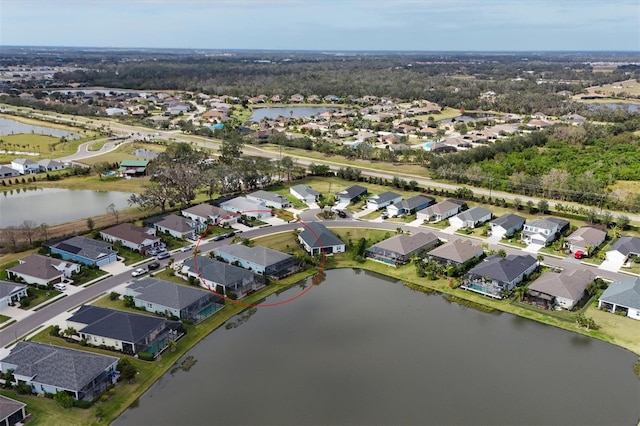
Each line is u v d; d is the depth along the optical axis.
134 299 70.75
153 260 86.12
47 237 93.31
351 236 99.81
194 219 104.88
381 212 114.25
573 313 71.00
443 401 52.66
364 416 50.28
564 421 49.59
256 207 113.56
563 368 58.75
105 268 82.69
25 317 67.06
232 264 86.06
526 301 74.69
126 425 48.88
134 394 53.34
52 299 72.00
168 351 61.12
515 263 81.31
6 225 103.44
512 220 102.81
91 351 60.28
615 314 70.31
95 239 94.19
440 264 86.19
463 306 74.56
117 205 119.25
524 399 52.97
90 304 70.81
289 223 106.12
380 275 85.44
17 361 54.97
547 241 95.31
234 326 68.00
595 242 91.69
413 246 90.75
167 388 54.75
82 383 51.78
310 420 49.81
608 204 114.38
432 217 108.38
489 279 78.12
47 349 56.59
